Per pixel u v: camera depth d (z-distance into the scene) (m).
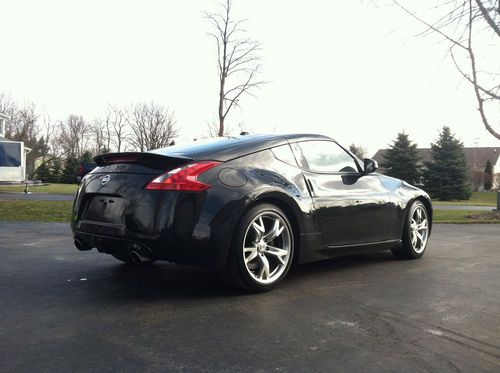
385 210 5.06
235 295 3.83
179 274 4.58
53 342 2.78
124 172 3.87
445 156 43.41
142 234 3.59
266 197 3.94
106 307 3.48
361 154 49.53
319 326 3.10
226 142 4.22
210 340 2.83
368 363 2.52
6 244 6.34
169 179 3.62
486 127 5.26
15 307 3.47
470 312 3.43
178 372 2.39
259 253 3.91
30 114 65.38
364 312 3.41
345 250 4.66
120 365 2.47
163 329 3.02
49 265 4.98
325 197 4.45
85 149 69.81
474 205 28.06
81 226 4.07
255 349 2.70
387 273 4.73
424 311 3.45
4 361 2.50
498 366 2.50
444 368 2.47
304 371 2.42
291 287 4.12
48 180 57.25
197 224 3.57
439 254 5.89
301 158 4.48
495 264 5.22
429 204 5.75
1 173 28.02
